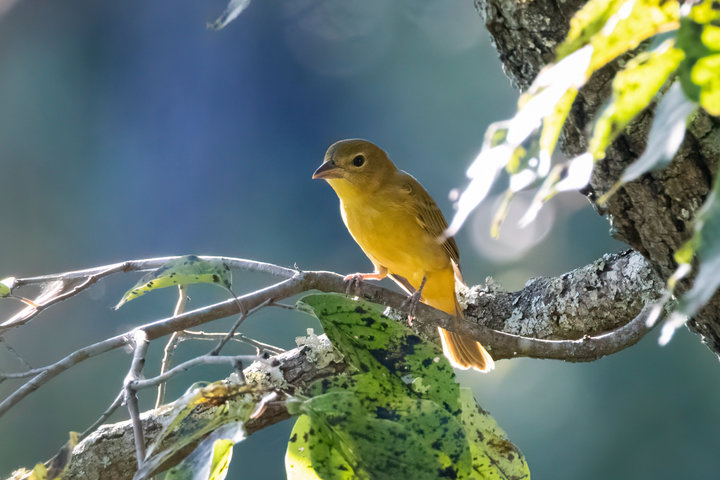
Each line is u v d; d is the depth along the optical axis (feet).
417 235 25.88
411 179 26.73
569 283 21.74
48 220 51.08
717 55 6.28
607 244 45.96
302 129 55.01
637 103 6.84
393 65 54.54
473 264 47.60
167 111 53.98
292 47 55.16
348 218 26.84
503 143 6.91
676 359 38.45
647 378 38.55
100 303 44.27
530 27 13.70
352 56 54.44
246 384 11.46
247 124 54.39
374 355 12.82
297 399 11.18
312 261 52.31
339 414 11.08
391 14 54.19
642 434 38.06
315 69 54.80
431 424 11.15
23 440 40.81
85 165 52.08
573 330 21.54
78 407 41.91
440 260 25.98
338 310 13.09
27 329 43.04
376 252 26.71
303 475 12.19
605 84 13.11
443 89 53.31
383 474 10.84
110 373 42.45
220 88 54.24
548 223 47.16
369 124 53.83
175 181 53.11
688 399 37.91
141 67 53.83
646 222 14.52
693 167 13.56
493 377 40.57
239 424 10.88
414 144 53.83
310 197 53.31
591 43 6.91
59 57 52.75
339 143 26.45
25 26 52.65
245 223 53.26
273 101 54.85
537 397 39.81
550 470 38.86
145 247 51.90
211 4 54.49
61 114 52.65
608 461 38.09
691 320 15.81
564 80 6.82
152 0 53.93
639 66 6.76
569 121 13.99
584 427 38.83
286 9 55.26
